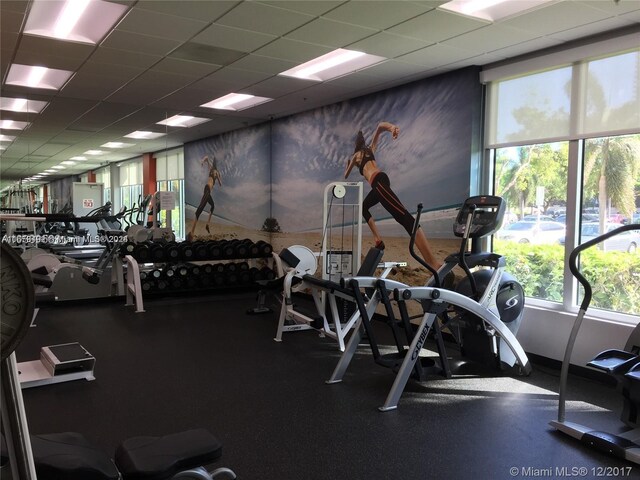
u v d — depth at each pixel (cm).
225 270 752
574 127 421
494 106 488
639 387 275
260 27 395
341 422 312
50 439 159
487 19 374
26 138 905
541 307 445
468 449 277
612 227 404
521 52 448
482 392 368
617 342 384
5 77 558
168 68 518
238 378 391
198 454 169
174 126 860
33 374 375
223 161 926
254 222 863
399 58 470
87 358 383
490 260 401
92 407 331
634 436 287
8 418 88
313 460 263
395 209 587
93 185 855
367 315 378
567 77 427
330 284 417
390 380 392
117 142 969
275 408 333
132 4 353
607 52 390
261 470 252
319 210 718
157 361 431
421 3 343
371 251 437
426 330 349
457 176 509
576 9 347
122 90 617
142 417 316
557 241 442
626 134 388
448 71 514
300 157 752
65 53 467
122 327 552
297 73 546
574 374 412
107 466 153
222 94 636
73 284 668
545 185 450
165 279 706
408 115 565
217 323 577
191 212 1015
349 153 657
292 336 522
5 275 83
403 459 265
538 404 346
